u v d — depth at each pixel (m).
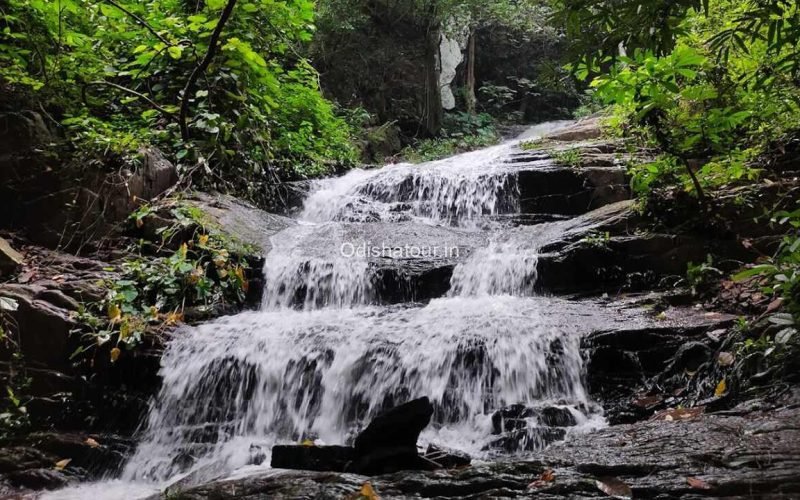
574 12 2.35
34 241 5.30
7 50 5.90
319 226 6.73
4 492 3.46
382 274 5.57
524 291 5.37
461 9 14.16
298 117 9.30
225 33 6.92
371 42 13.83
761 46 5.04
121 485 3.74
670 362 3.89
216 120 6.70
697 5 2.23
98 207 5.48
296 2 7.76
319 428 4.14
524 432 3.46
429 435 3.77
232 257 5.53
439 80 15.22
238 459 3.67
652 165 5.42
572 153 7.48
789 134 5.63
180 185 6.38
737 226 5.05
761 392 3.28
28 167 5.38
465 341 4.17
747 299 4.37
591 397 3.89
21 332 4.25
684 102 5.79
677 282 4.93
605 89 4.94
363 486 2.30
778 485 2.12
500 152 9.09
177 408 4.28
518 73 18.39
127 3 7.08
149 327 4.59
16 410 4.04
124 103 6.66
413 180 7.87
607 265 5.23
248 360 4.35
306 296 5.57
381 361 4.20
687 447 2.60
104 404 4.28
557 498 2.16
